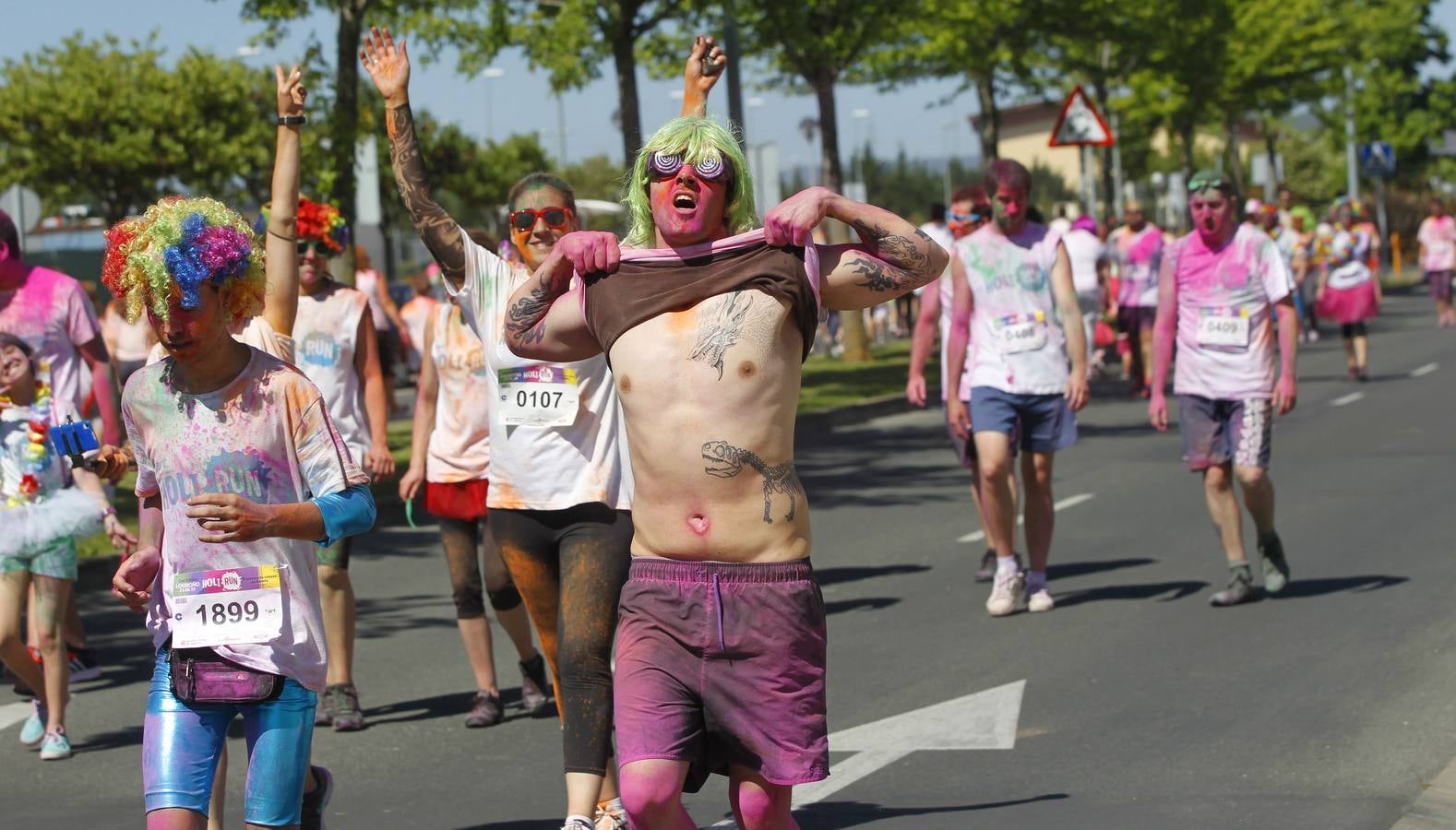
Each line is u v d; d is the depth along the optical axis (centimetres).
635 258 534
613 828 718
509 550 745
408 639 1195
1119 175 7088
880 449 2306
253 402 543
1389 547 1345
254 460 541
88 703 1040
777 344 522
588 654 703
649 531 531
